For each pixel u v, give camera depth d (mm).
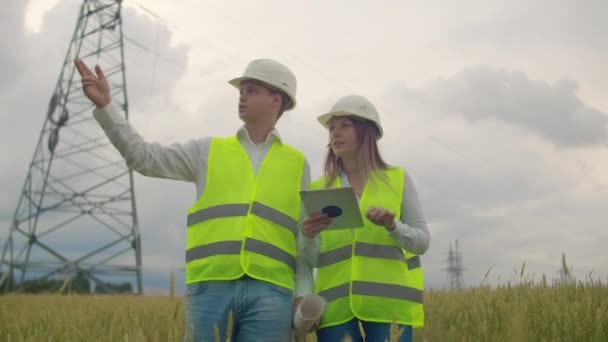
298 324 3578
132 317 4852
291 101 4051
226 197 3678
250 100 3869
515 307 5289
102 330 5219
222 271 3502
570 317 4410
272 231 3674
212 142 3863
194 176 3842
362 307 4125
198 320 3520
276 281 3586
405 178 4461
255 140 3945
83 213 34875
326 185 4590
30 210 34531
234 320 3512
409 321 4160
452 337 5117
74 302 11227
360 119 4445
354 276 4203
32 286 32344
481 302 6125
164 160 3688
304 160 4020
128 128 3496
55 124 35469
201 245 3617
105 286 27953
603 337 3996
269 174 3795
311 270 4105
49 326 6016
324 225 3727
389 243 4285
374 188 4398
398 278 4223
